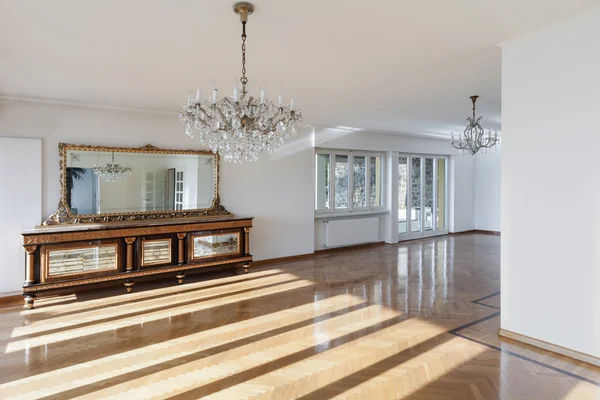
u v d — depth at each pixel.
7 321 3.74
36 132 4.65
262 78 3.94
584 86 2.61
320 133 7.12
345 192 7.85
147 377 2.61
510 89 3.05
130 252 4.72
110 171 5.09
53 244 4.28
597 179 2.57
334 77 3.91
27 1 2.27
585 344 2.66
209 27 2.66
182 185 5.61
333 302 4.25
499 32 2.82
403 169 8.79
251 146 2.87
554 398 2.29
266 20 2.56
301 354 2.95
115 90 4.34
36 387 2.49
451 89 4.39
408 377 2.57
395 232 8.44
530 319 2.99
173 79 3.93
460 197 9.86
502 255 3.17
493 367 2.68
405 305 4.13
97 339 3.28
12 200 4.49
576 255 2.68
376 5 2.35
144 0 2.26
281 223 6.57
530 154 2.94
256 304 4.20
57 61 3.36
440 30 2.75
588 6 2.43
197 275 5.59
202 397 2.35
